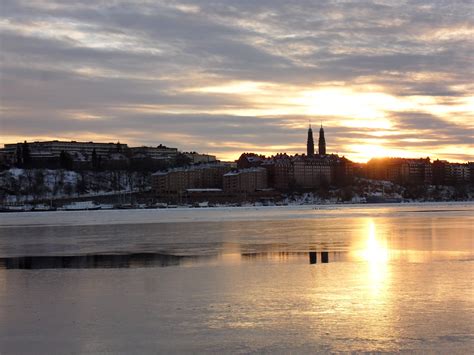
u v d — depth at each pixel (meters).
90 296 41.94
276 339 30.84
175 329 32.84
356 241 83.44
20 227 138.75
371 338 30.84
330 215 198.62
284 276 49.78
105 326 33.59
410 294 41.16
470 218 159.38
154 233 107.19
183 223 147.88
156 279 49.09
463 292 41.69
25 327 33.59
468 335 31.17
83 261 62.56
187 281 47.84
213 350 29.23
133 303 39.34
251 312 36.44
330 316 35.25
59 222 166.38
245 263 59.22
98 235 103.81
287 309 37.09
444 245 75.75
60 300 40.59
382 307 37.34
